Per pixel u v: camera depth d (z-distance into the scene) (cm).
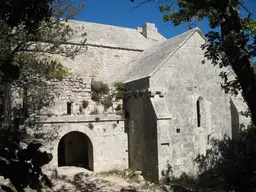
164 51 1623
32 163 285
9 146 295
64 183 1334
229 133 1645
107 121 1612
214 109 1611
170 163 1380
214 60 697
